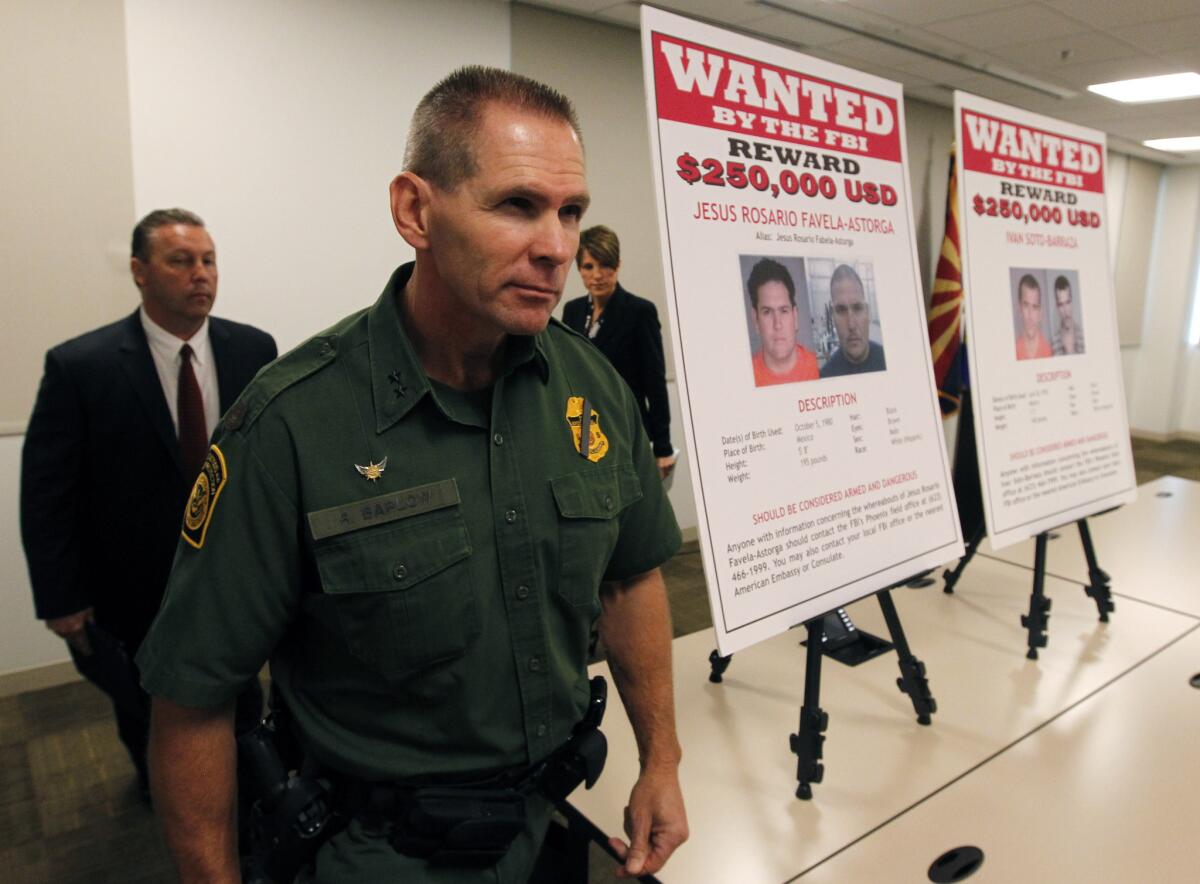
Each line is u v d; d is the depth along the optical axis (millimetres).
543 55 3467
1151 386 7574
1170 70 4223
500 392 804
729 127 1086
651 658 1009
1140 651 1530
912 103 5031
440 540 750
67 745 2311
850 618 1658
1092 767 1150
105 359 1576
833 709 1327
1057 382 1688
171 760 726
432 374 787
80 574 1627
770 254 1129
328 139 2930
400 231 729
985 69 4250
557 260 692
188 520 735
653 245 4031
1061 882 918
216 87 2672
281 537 713
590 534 854
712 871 945
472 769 806
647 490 998
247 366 1789
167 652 713
